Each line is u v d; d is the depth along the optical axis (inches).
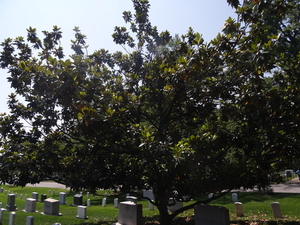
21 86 300.0
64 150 311.1
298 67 260.1
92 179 270.2
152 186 266.5
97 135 252.4
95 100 274.2
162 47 378.3
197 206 340.2
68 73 242.1
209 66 284.5
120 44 413.1
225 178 239.3
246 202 594.9
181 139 260.8
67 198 922.7
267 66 234.4
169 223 329.7
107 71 367.2
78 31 392.2
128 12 404.5
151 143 241.3
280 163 298.7
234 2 240.4
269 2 249.8
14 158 285.9
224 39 262.5
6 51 313.0
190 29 346.0
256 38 250.1
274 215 434.6
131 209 406.6
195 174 243.3
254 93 247.9
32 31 340.2
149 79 340.2
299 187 845.8
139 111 322.7
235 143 267.0
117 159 276.4
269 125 249.4
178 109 333.7
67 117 287.0
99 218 522.6
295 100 239.8
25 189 1316.4
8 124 327.6
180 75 264.7
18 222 488.4
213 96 275.9
